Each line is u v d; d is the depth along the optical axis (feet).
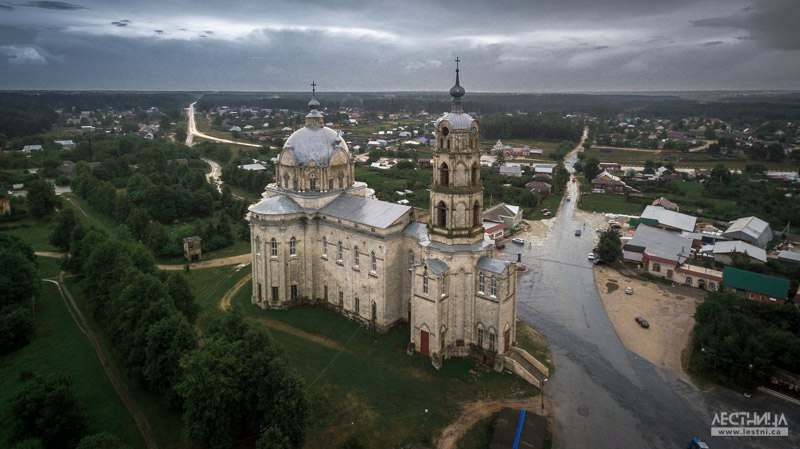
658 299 444.96
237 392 237.86
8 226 607.78
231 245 553.64
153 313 285.43
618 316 409.69
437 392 294.05
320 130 421.59
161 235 517.96
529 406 286.05
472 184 321.11
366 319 364.17
